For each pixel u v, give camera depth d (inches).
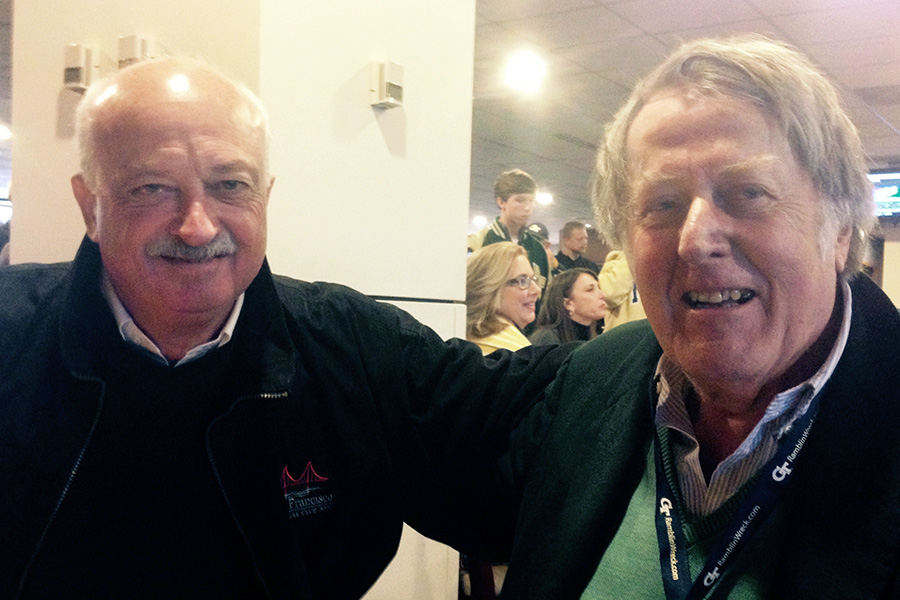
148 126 32.8
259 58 49.3
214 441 37.0
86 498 35.6
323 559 41.6
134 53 53.6
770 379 30.7
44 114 61.0
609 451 35.1
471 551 44.5
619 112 34.5
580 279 113.5
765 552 28.7
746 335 28.5
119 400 36.1
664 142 29.4
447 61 66.2
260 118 36.5
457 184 67.9
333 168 55.3
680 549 30.6
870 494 26.4
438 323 65.7
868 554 25.7
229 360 38.4
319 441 41.1
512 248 91.8
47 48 60.9
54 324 36.6
